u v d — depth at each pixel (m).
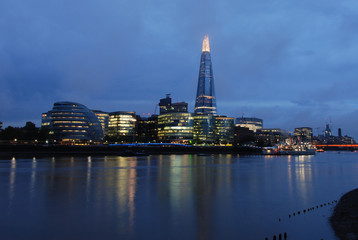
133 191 50.06
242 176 76.25
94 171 87.00
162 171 89.19
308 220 32.34
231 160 173.00
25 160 147.12
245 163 141.38
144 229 28.94
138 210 36.19
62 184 58.00
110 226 29.75
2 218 32.22
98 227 29.42
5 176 71.69
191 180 66.38
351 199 42.00
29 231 28.05
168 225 30.31
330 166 123.50
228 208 37.78
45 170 88.81
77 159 161.62
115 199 42.78
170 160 162.12
